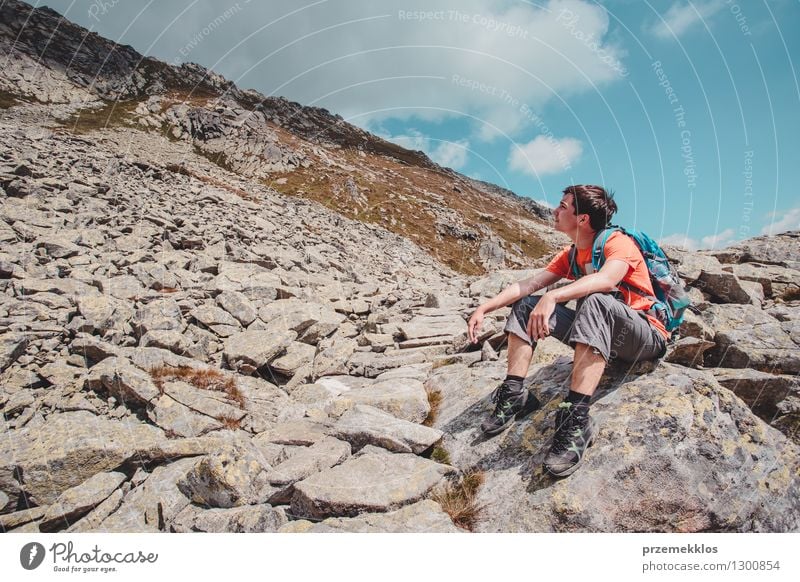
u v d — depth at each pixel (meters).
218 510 3.17
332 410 4.60
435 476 3.32
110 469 3.71
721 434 3.05
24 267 7.43
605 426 3.09
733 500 2.88
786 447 3.22
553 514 2.83
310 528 2.98
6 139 17.64
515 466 3.25
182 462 3.73
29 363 5.13
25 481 3.46
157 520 3.22
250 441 3.82
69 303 6.54
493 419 3.52
